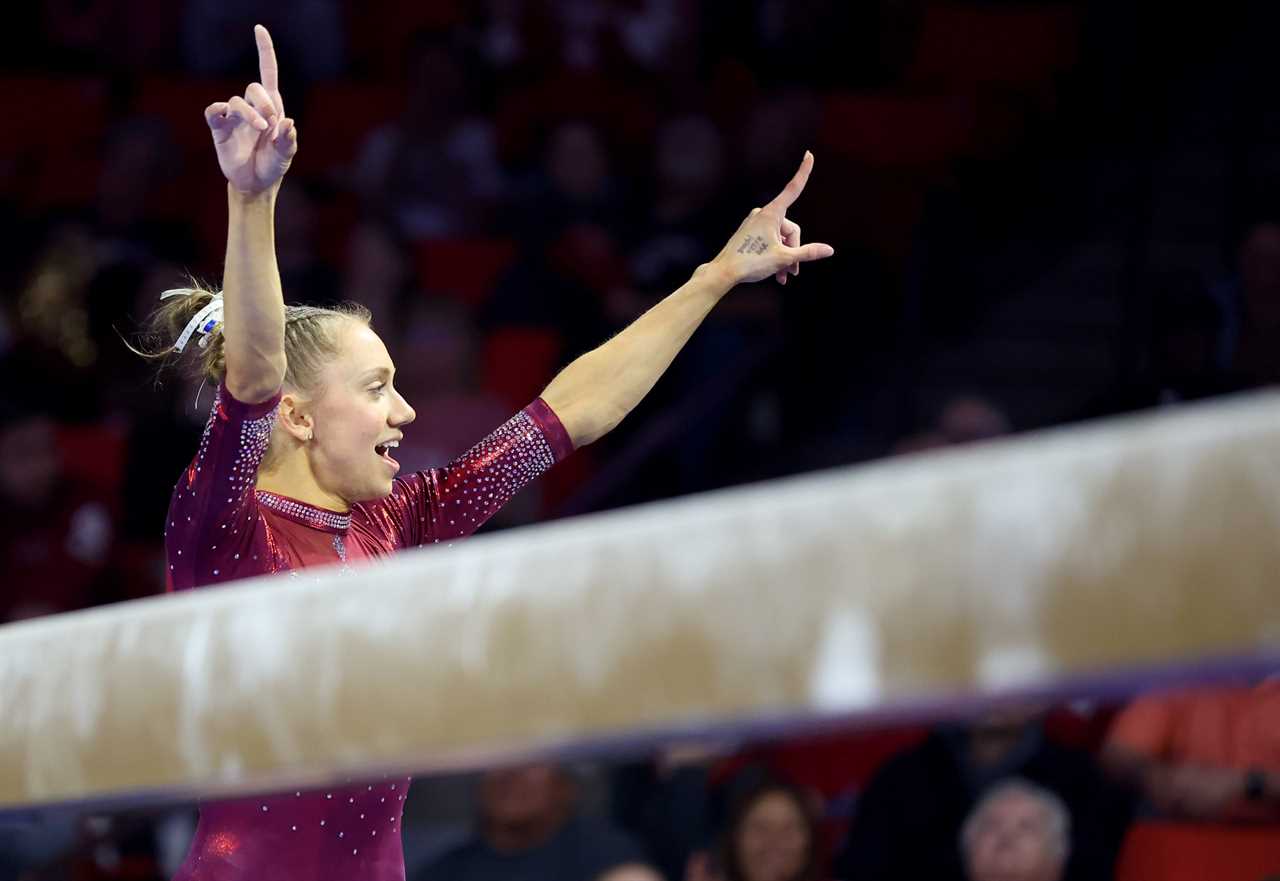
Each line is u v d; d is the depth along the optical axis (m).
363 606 3.54
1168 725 11.95
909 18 26.84
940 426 18.45
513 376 21.44
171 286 21.31
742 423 21.78
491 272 23.70
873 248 23.31
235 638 3.75
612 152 25.12
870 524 2.82
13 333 21.06
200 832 6.37
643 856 13.57
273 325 5.49
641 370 7.54
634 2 27.08
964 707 2.89
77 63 27.62
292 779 3.70
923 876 12.71
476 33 26.78
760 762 13.68
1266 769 11.66
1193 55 23.84
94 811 4.94
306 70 27.56
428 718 3.33
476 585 3.35
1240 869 11.57
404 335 21.20
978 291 23.00
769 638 2.88
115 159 23.53
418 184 24.44
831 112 25.09
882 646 2.75
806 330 22.31
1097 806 12.63
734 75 25.97
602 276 22.97
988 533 2.66
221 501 5.76
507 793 13.62
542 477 21.25
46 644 4.31
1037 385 22.23
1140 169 20.44
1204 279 18.78
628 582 3.10
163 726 3.84
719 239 23.14
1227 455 2.45
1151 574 2.48
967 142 25.16
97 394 20.84
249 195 5.41
